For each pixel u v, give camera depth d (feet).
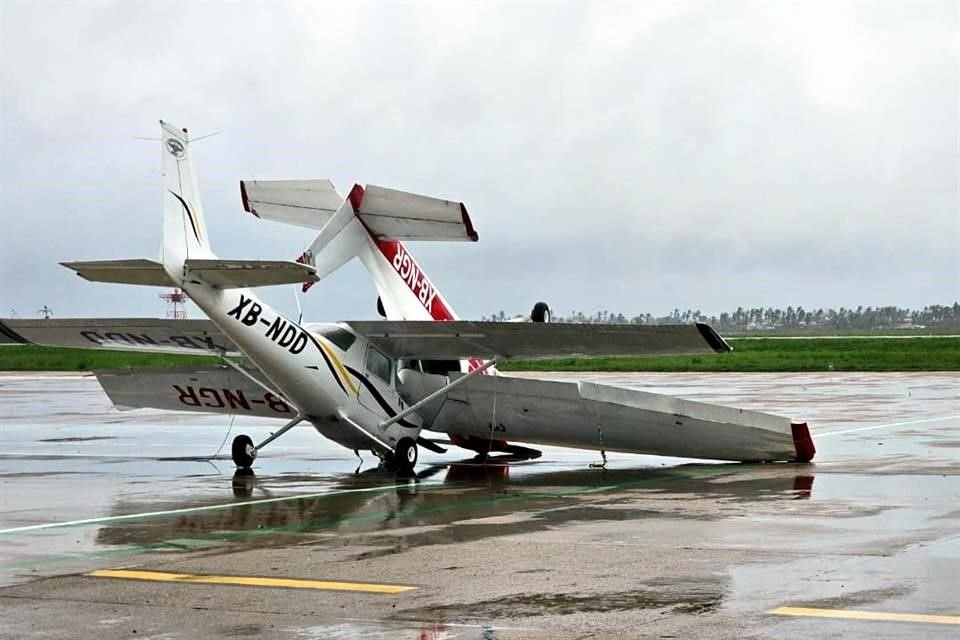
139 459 65.82
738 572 30.37
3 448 72.33
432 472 60.08
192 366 67.62
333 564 32.65
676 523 39.50
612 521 40.42
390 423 62.49
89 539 37.65
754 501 44.93
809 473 54.70
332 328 60.90
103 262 49.85
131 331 61.26
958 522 38.22
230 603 27.73
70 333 62.13
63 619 26.32
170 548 35.78
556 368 207.10
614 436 62.85
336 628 25.20
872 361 213.66
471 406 64.69
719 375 169.89
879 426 78.48
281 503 46.83
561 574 30.66
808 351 291.58
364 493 50.31
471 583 29.68
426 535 37.83
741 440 60.44
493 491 50.70
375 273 63.93
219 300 53.42
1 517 42.88
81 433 83.25
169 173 51.62
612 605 26.86
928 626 24.40
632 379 155.12
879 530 36.70
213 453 69.21
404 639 24.18
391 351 63.36
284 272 50.78
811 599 27.02
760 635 23.94
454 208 59.52
